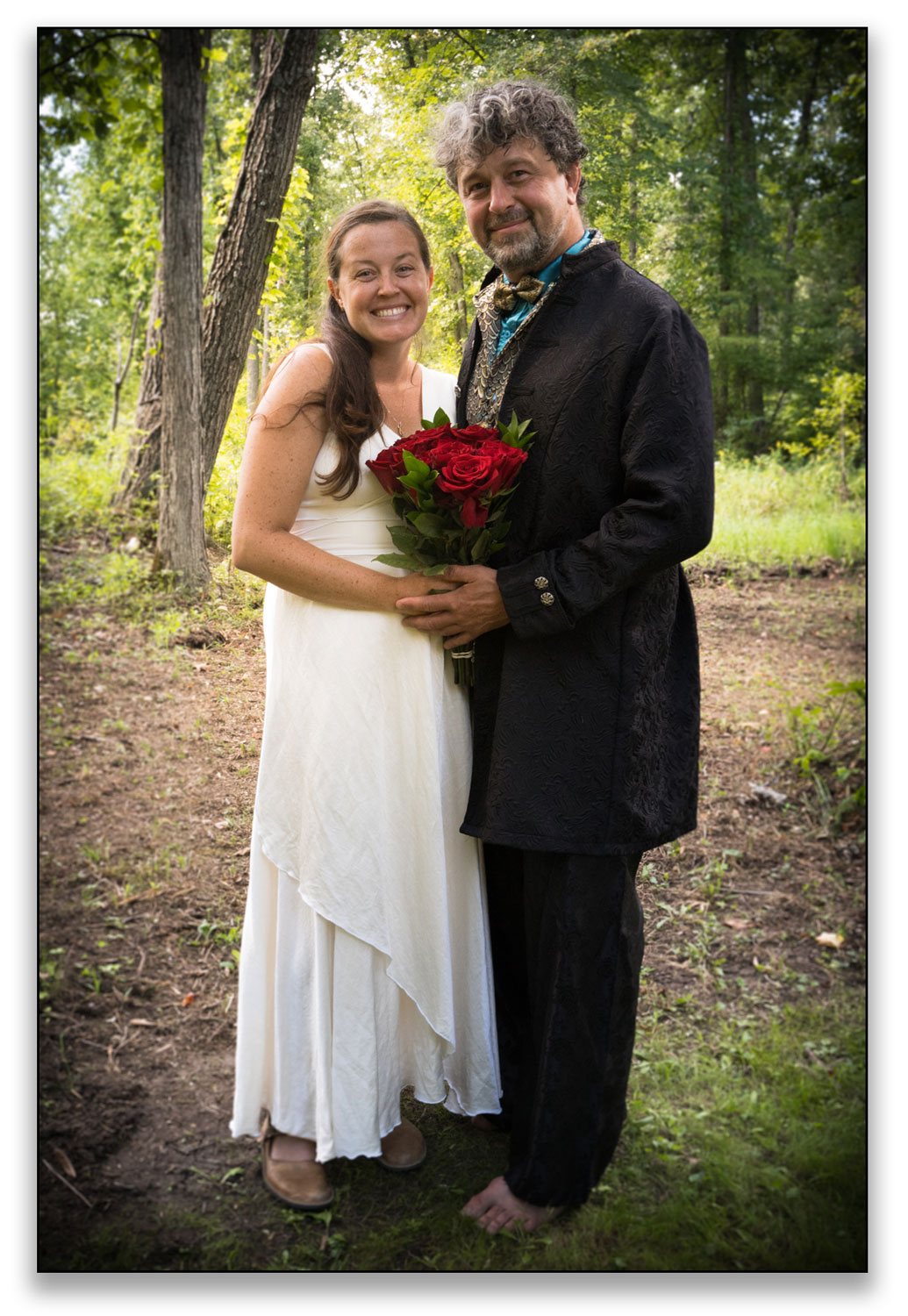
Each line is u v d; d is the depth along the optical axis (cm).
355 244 162
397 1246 173
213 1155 188
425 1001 175
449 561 165
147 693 249
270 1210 178
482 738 176
